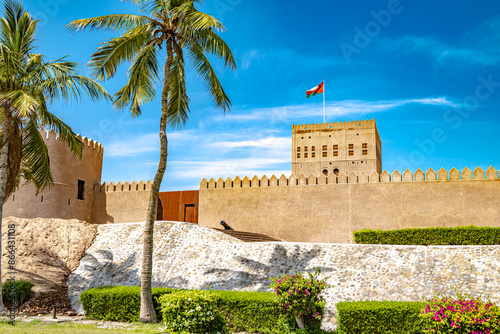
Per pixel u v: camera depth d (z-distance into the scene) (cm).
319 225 2652
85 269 2066
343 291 1575
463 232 2019
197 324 1245
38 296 1780
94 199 3238
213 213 2925
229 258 1944
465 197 2397
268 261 1859
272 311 1292
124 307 1498
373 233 2181
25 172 1939
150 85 1759
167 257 2041
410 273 1606
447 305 1034
